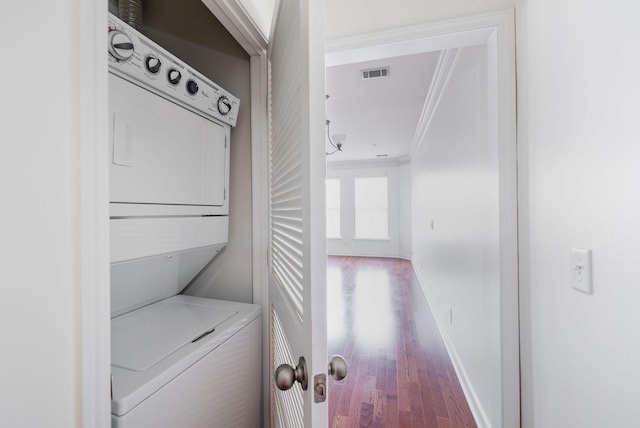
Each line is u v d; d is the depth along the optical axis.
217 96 1.24
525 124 1.17
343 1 1.37
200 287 1.53
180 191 1.09
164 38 1.55
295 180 0.80
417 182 5.49
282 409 1.09
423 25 1.29
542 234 1.07
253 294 1.43
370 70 2.62
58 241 0.49
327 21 1.39
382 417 1.79
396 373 2.27
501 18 1.23
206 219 1.25
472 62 1.76
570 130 0.90
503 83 1.24
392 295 4.37
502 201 1.25
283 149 1.00
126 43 0.82
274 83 1.20
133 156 0.89
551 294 1.01
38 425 0.46
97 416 0.54
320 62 0.61
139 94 0.90
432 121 3.51
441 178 2.99
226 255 1.49
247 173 1.46
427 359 2.48
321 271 0.62
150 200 0.96
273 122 1.25
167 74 0.98
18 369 0.44
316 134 0.61
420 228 5.08
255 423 1.29
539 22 1.06
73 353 0.51
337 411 1.85
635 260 0.67
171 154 1.04
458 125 2.19
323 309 0.62
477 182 1.68
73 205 0.51
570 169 0.90
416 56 2.39
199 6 1.50
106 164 0.55
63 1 0.49
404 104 3.49
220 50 1.47
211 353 1.00
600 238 0.78
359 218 7.99
